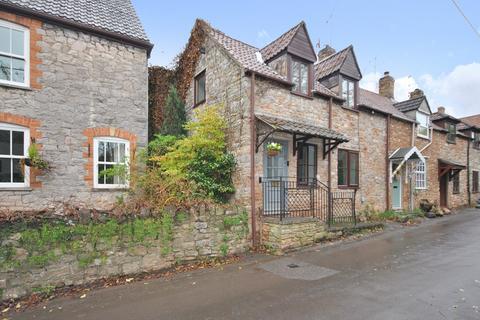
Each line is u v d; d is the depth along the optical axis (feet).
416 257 22.63
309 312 13.71
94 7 30.76
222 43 33.01
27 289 16.20
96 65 28.81
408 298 14.92
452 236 30.68
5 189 23.97
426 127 53.62
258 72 28.25
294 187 31.07
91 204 26.14
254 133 27.66
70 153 26.99
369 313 13.38
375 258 22.58
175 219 21.47
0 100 24.16
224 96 31.01
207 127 29.43
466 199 64.90
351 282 17.51
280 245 24.94
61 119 26.71
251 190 27.04
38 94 25.75
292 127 27.27
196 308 14.55
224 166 28.94
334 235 29.35
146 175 27.76
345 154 37.73
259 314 13.69
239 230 25.21
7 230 15.89
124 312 14.29
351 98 39.55
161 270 20.51
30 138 25.25
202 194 26.50
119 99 29.84
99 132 28.48
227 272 20.08
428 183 52.80
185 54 40.01
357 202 38.75
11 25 25.16
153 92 39.73
